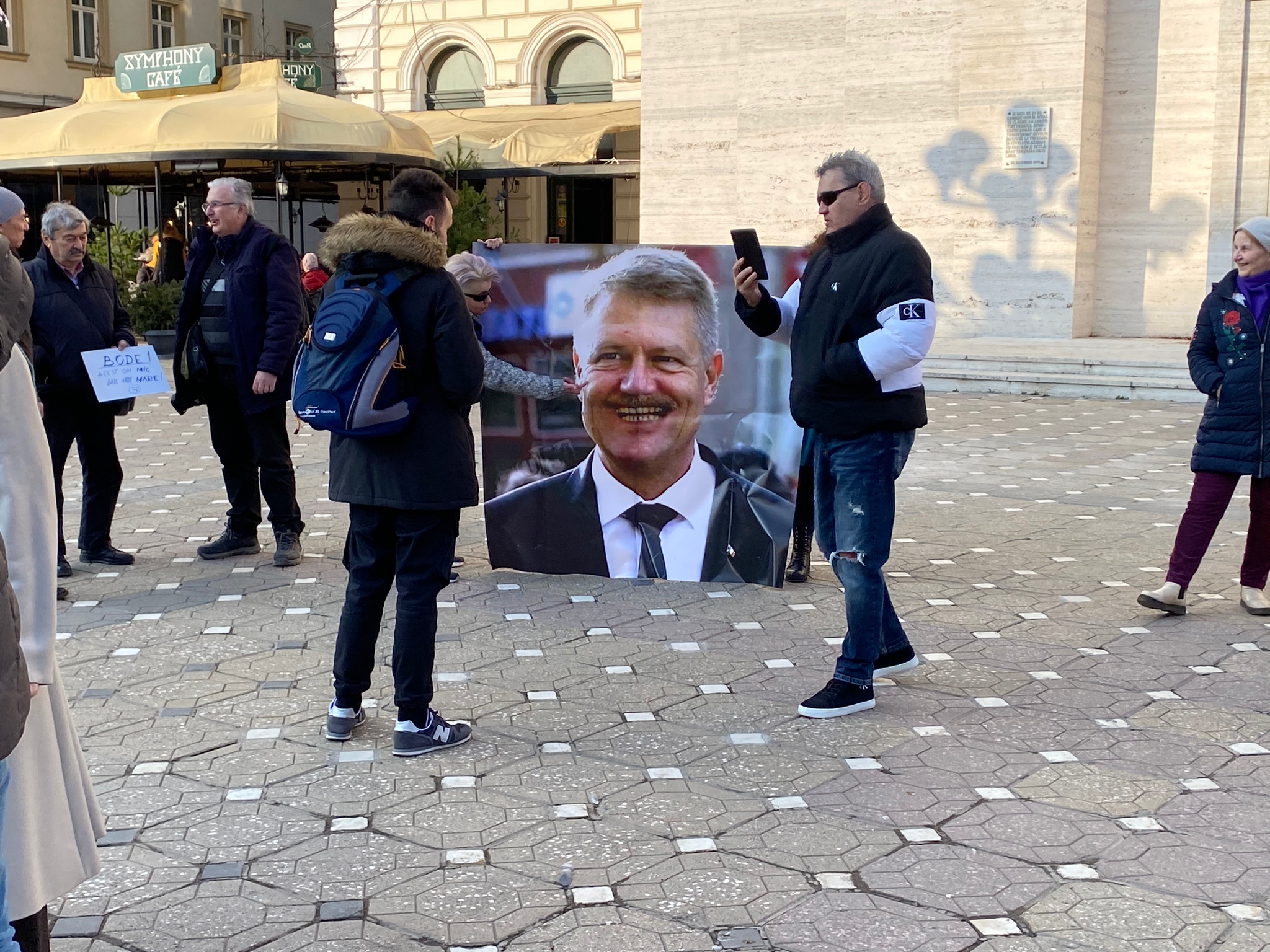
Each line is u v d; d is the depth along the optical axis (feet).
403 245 12.92
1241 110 51.03
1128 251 54.44
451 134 80.07
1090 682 15.67
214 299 21.03
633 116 78.02
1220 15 50.80
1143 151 53.57
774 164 59.77
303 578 20.74
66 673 16.06
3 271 6.78
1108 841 11.34
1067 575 20.83
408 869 10.88
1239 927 9.83
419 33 87.61
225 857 11.09
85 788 8.56
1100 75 53.36
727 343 19.38
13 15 91.09
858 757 13.35
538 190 88.89
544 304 19.62
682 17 61.00
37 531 7.47
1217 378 17.83
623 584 20.38
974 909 10.12
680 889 10.48
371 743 13.78
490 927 9.89
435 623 13.48
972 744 13.71
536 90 85.30
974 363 47.50
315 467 30.96
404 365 13.00
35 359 20.21
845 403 14.16
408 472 13.06
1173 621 18.25
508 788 12.59
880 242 13.87
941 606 19.04
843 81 57.41
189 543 23.25
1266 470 17.69
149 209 95.81
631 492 19.97
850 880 10.62
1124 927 9.82
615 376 19.66
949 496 27.22
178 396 21.49
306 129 59.52
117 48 99.86
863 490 14.32
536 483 20.26
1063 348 50.29
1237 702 14.97
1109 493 27.45
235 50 111.75
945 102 55.16
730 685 15.67
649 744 13.75
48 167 62.85
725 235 61.57
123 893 10.44
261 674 16.05
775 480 19.61
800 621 18.34
